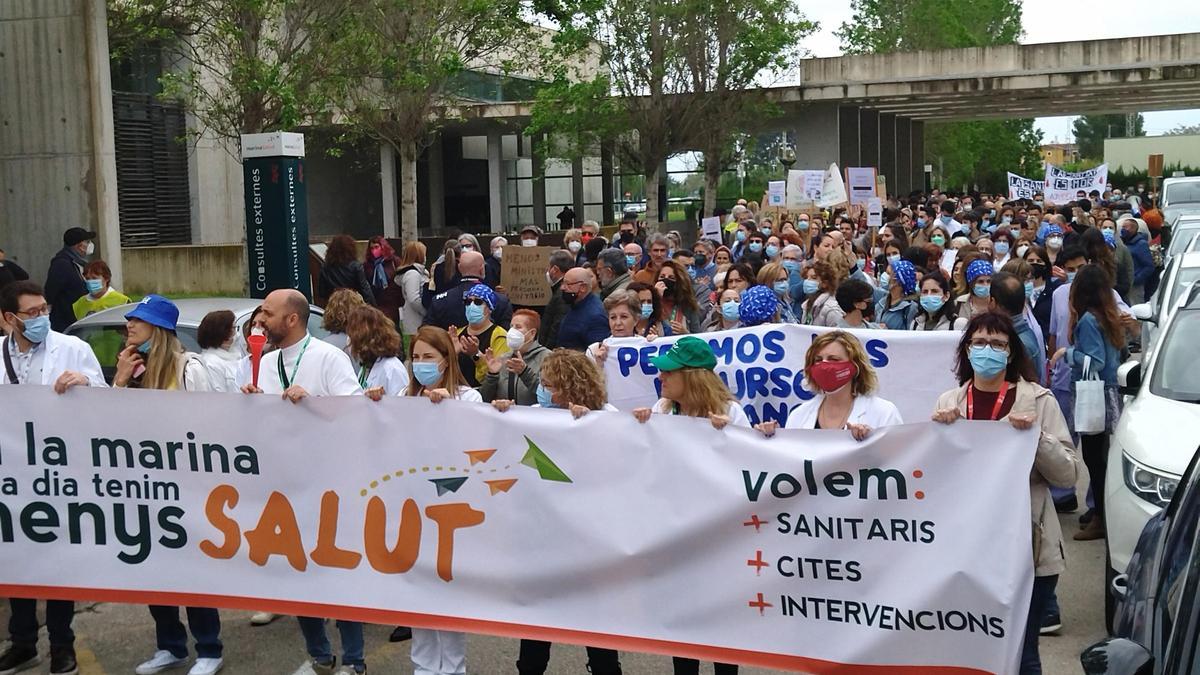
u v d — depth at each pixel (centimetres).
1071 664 698
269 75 2344
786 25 3803
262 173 1634
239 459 665
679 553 595
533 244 1708
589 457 607
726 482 584
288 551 661
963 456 548
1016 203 3219
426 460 634
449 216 5675
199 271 3022
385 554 646
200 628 693
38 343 740
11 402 688
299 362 702
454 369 672
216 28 2447
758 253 1655
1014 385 603
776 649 583
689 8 3653
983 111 5334
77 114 1922
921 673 561
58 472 687
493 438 623
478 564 629
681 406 621
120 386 711
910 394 859
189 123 3675
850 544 567
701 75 3788
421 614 640
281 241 1641
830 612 573
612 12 3669
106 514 685
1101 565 889
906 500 556
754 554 583
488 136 5056
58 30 1916
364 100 2952
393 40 2803
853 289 886
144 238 3547
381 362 736
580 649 743
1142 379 849
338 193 5106
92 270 1234
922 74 4312
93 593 688
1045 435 558
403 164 3019
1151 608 453
